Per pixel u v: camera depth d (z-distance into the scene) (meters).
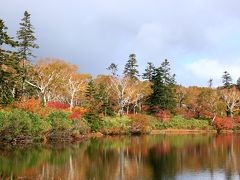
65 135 62.59
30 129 52.50
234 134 93.06
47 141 60.09
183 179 33.00
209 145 61.09
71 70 81.88
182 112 113.94
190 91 121.62
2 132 49.72
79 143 60.91
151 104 105.94
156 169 37.59
